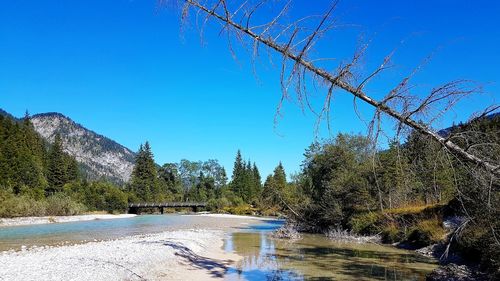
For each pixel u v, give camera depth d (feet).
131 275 47.29
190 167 451.53
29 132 284.61
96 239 97.86
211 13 24.50
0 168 203.31
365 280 49.14
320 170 135.33
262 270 55.98
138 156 346.13
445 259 63.62
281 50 24.56
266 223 179.32
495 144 23.38
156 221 188.03
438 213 83.41
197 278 49.29
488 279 43.47
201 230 126.00
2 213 171.73
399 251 77.71
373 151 25.31
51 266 47.83
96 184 279.90
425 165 24.75
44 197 216.95
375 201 109.81
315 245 88.43
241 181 369.09
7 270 44.73
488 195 23.81
